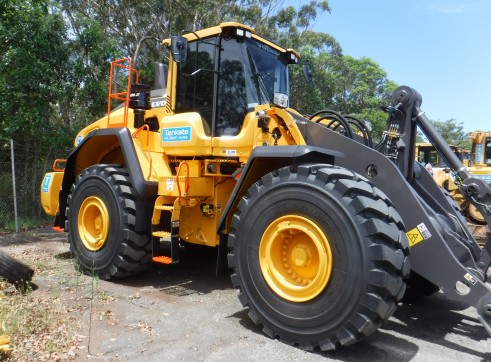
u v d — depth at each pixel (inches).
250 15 734.5
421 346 121.6
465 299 113.8
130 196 178.2
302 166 121.0
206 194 170.6
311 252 119.1
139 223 176.1
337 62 957.2
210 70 173.0
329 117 169.5
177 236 164.4
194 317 138.6
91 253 187.2
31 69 350.0
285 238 124.5
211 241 171.2
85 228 193.9
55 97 374.9
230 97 171.3
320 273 112.4
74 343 113.0
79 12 619.5
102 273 181.8
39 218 363.6
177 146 176.6
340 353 114.0
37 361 101.3
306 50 816.9
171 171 188.7
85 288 166.7
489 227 131.9
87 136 204.1
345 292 107.5
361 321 104.8
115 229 177.2
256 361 107.4
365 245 105.9
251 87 169.5
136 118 195.2
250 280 127.1
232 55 172.6
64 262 210.1
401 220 115.2
